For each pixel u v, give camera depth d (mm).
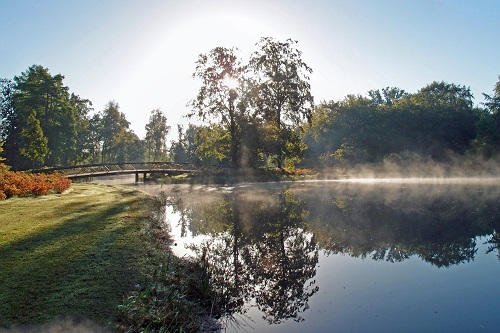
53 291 5059
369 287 6355
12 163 45625
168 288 5418
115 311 4555
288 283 6586
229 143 35375
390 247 9234
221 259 8023
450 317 5086
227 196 21078
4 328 4043
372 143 51406
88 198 15602
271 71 37281
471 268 7426
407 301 5703
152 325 4359
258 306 5543
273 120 35781
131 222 9945
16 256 6508
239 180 31984
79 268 5984
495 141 45094
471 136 51938
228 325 4871
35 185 16078
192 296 5594
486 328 4734
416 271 7262
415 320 4988
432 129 52219
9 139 46562
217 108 34438
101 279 5551
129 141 73375
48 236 7949
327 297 5906
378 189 24906
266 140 34969
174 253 7957
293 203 17859
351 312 5289
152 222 10422
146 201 15242
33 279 5461
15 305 4613
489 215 13688
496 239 9938
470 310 5324
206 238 9977
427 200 18422
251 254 8586
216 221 12852
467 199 18641
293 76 37000
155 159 76812
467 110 54219
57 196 16172
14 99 46719
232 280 6641
